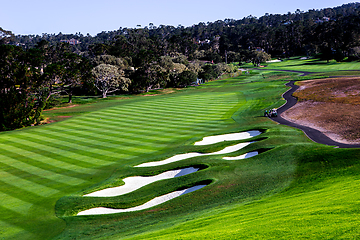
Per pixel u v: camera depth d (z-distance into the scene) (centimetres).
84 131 5944
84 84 9875
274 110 6431
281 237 1424
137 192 3216
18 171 3909
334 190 2189
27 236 2431
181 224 2147
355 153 3131
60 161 4244
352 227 1356
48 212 2823
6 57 8112
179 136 5331
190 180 3309
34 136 5650
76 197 3084
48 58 17900
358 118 5309
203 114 7369
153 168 3794
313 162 3175
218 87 13462
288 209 1908
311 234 1384
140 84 13000
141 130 5891
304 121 5762
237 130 5300
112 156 4384
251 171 3331
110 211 2869
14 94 6625
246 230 1617
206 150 4291
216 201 2716
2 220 2698
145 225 2417
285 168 3198
